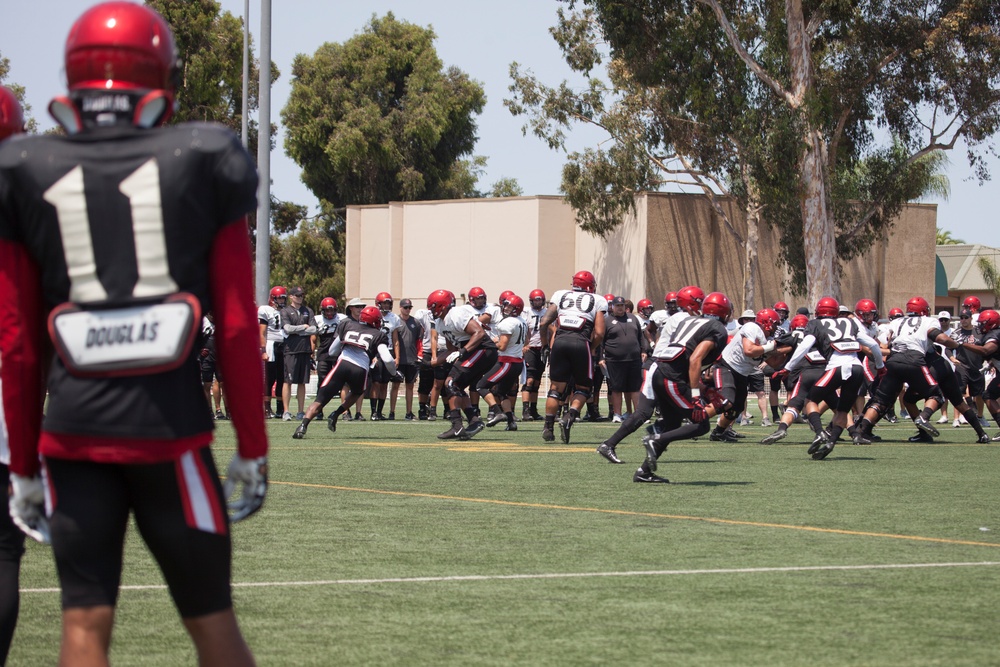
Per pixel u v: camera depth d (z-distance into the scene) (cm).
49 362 643
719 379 3428
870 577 1360
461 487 2227
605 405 6009
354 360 3491
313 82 13050
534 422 4444
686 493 2172
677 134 8706
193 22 10525
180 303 587
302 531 1666
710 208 9500
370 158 12850
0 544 807
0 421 782
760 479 2444
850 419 4625
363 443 3281
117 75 604
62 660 600
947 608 1195
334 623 1111
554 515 1852
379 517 1811
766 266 9762
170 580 618
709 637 1066
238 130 10950
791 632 1087
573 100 8881
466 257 10038
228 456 2789
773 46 7731
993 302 15300
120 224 586
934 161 11156
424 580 1320
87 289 591
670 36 8062
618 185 8694
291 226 13038
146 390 590
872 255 10306
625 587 1289
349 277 10969
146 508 606
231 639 626
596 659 985
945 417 4788
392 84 13125
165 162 588
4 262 602
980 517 1898
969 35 8069
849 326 2927
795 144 7588
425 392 4566
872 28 8156
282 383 4503
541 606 1191
